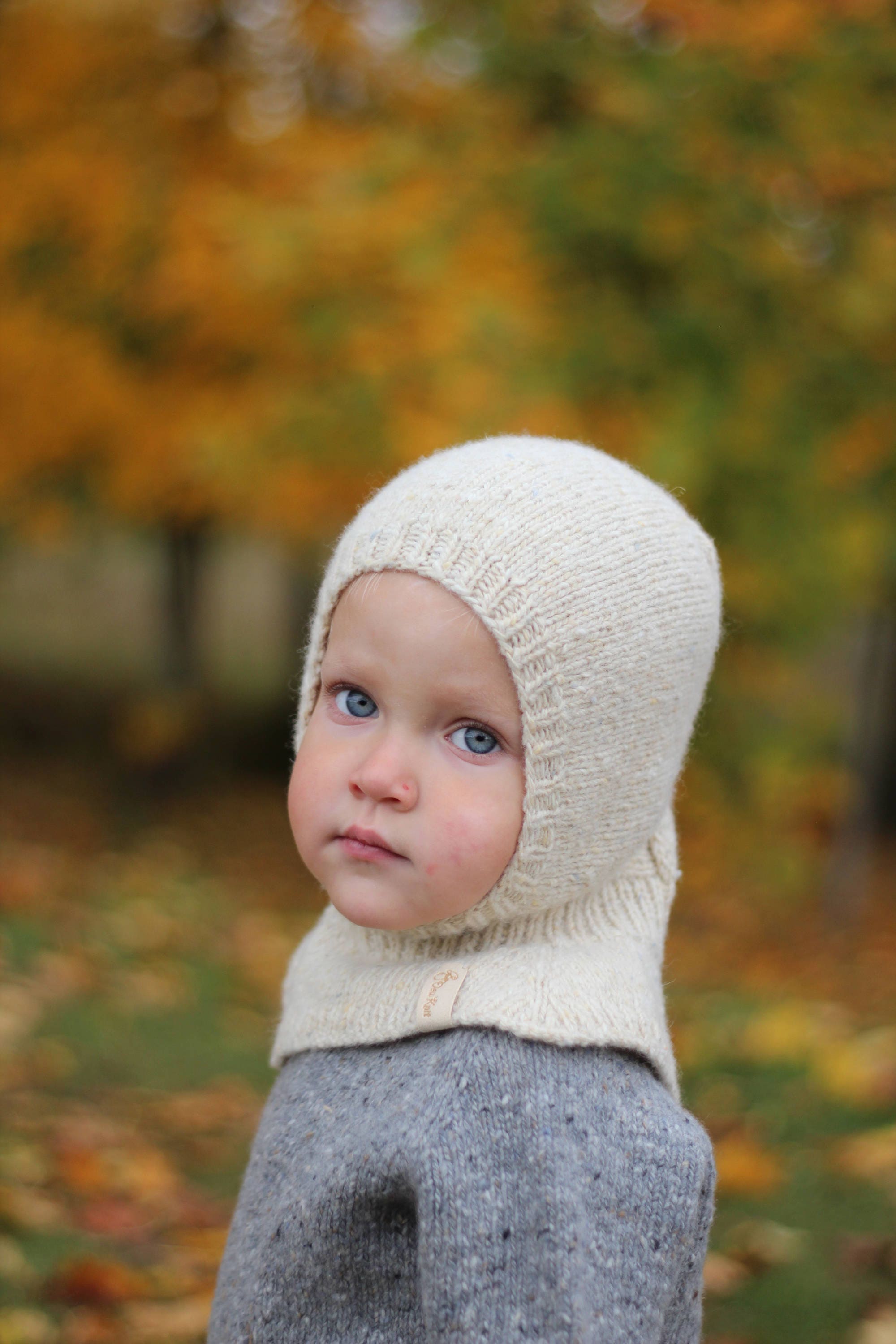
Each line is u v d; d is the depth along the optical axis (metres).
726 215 4.75
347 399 4.68
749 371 4.96
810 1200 3.04
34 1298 2.36
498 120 5.11
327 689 1.37
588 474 1.37
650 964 1.39
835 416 5.34
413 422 4.43
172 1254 2.62
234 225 4.93
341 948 1.48
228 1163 3.25
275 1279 1.28
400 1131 1.21
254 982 5.31
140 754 9.37
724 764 5.86
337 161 5.32
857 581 5.73
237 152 6.16
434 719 1.28
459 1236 1.14
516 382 4.46
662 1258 1.18
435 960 1.36
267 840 8.55
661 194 4.70
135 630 17.80
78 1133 3.18
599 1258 1.14
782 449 5.12
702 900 7.77
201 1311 2.36
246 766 10.58
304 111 6.17
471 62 5.25
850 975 6.50
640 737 1.32
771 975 6.38
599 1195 1.17
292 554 8.58
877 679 7.57
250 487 5.48
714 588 1.44
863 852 7.74
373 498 1.45
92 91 6.49
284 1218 1.29
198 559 9.62
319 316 4.82
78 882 6.46
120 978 4.78
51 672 14.35
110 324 6.44
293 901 7.19
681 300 4.97
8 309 6.42
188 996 4.81
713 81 4.47
